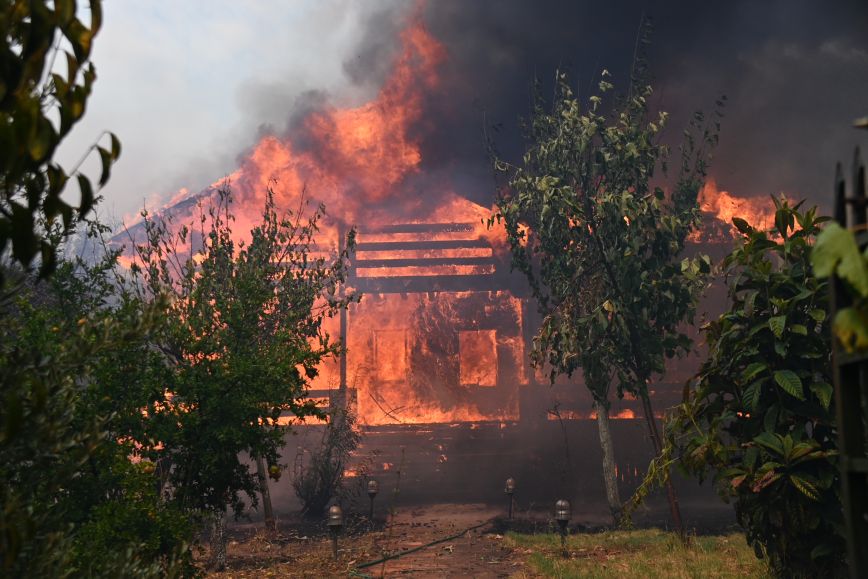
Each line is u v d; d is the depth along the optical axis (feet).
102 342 16.12
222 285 49.06
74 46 10.16
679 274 48.78
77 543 22.26
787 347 29.14
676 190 56.03
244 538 58.44
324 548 51.88
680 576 35.22
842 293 9.03
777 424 29.55
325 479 70.59
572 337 51.13
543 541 50.47
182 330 32.42
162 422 30.89
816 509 28.32
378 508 73.82
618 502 59.41
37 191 10.04
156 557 26.09
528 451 82.43
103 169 10.43
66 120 10.17
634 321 49.47
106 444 25.71
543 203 54.54
